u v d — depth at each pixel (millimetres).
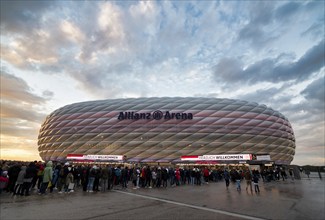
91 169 14469
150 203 9891
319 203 10227
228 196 12719
